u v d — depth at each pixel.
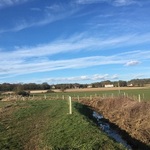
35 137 22.39
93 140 19.09
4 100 75.38
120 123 33.00
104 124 35.12
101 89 137.00
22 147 19.61
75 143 18.91
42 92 130.25
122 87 142.25
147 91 98.25
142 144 23.84
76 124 24.66
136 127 28.58
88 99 70.62
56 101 61.34
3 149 18.88
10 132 24.48
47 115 34.62
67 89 149.25
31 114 36.28
